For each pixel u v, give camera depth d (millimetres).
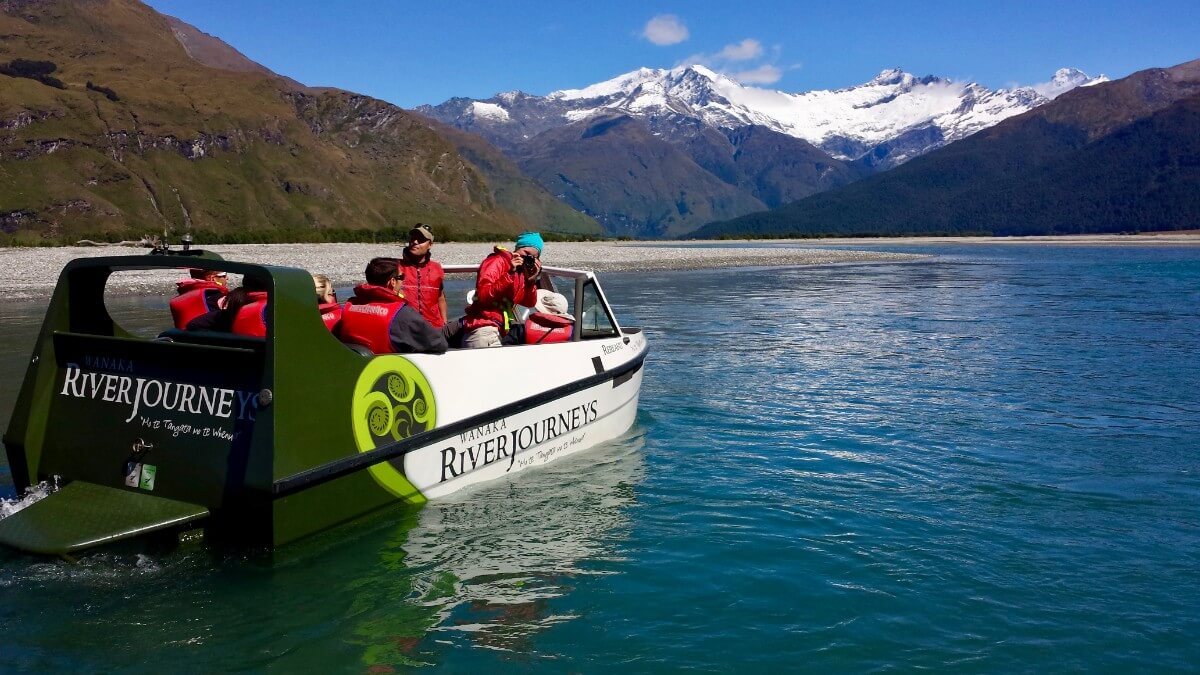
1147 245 91812
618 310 20984
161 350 4797
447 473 5754
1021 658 3895
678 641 4000
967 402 9703
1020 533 5488
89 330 5348
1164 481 6668
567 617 4219
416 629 4051
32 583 4344
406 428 5363
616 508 5852
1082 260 54312
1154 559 5074
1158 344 14734
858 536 5391
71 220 157750
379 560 4828
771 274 37875
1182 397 10000
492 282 6348
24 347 13125
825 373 11648
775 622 4203
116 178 173250
